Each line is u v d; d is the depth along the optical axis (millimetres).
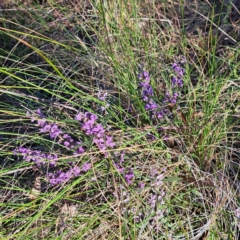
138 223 453
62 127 490
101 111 480
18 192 494
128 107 501
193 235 442
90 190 452
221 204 443
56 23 664
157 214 445
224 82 507
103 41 551
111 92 524
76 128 480
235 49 557
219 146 470
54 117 507
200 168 482
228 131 497
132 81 526
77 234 443
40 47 629
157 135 475
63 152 485
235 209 451
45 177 468
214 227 444
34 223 459
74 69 594
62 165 479
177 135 470
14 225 466
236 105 503
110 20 599
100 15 582
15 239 434
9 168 477
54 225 463
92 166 428
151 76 526
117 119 473
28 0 711
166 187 459
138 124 501
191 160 471
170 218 463
